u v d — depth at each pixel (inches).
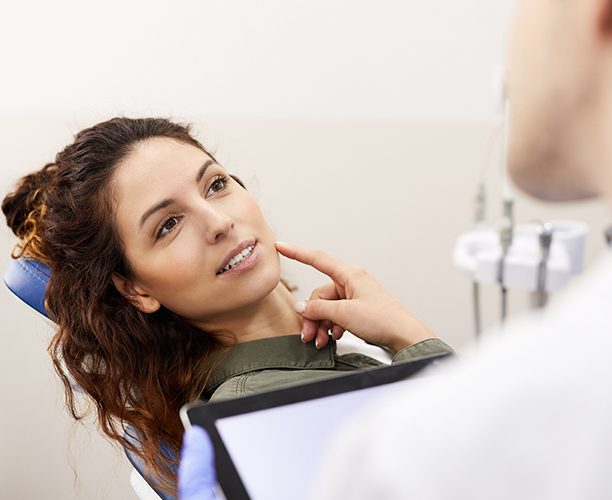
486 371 13.6
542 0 15.4
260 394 26.2
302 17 79.0
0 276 72.2
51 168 56.4
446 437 13.1
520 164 17.0
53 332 73.9
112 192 49.9
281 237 83.6
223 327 52.4
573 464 12.5
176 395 52.3
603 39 14.4
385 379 27.1
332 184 84.1
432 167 87.2
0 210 70.7
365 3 80.6
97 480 79.1
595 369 12.8
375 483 13.2
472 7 83.5
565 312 13.8
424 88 84.8
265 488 24.3
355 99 82.9
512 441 12.8
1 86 71.9
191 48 76.4
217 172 50.9
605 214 93.6
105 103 74.9
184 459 25.5
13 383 75.3
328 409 26.1
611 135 14.7
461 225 89.7
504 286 66.2
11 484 77.2
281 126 81.0
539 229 62.3
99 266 51.6
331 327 52.6
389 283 89.1
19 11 71.2
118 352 52.2
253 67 78.7
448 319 92.3
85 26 73.1
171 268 49.3
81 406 75.5
